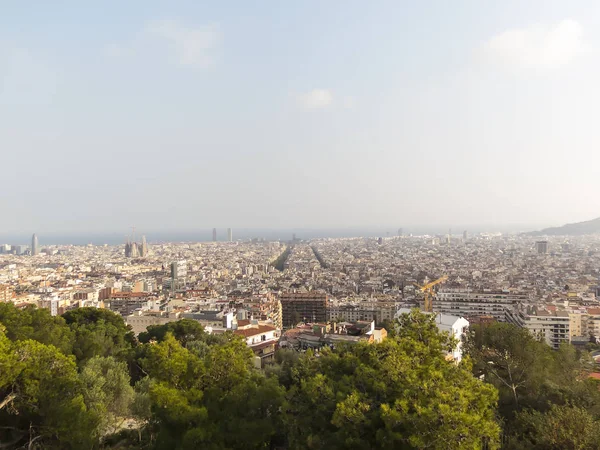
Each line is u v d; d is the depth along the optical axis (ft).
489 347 232.73
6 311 253.85
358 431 127.85
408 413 122.11
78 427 153.17
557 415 155.63
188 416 147.43
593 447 139.03
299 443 134.62
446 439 110.93
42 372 160.56
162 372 169.58
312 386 141.08
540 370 220.64
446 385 127.13
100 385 196.75
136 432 225.35
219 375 171.42
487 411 134.51
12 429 176.24
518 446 156.97
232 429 149.07
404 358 138.92
